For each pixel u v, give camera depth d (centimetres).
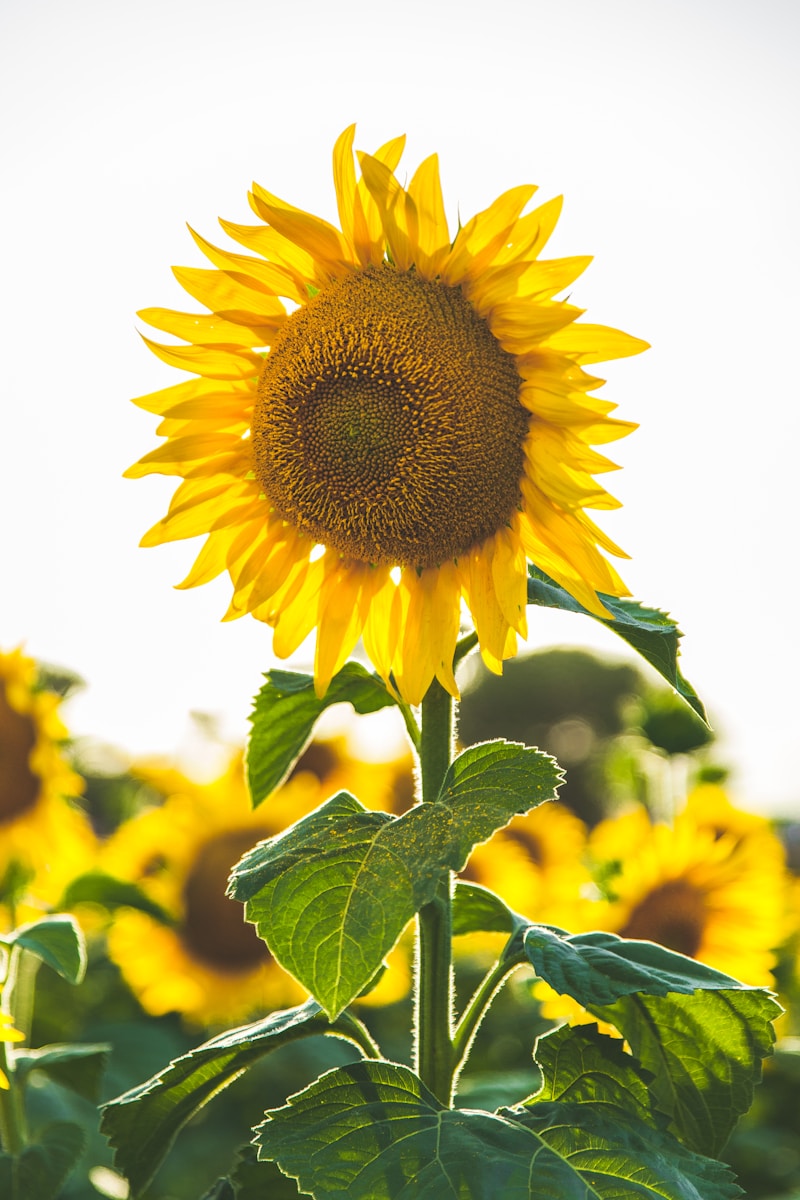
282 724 97
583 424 88
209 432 94
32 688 138
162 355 93
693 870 131
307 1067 152
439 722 91
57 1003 162
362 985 80
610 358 89
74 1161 108
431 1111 84
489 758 86
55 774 138
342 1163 81
